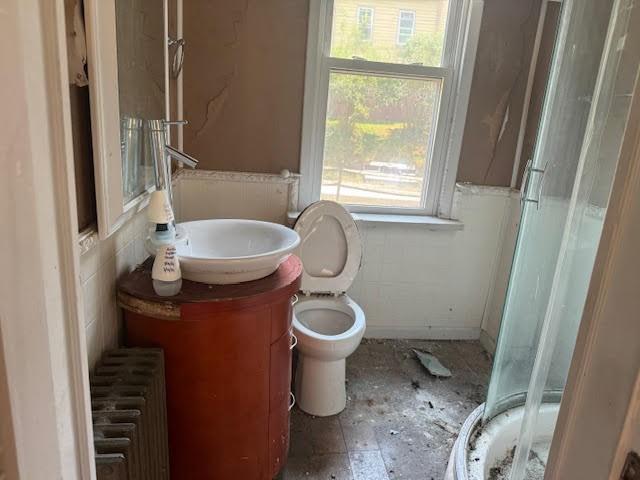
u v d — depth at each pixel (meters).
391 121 2.38
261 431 1.47
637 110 0.46
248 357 1.35
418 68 2.30
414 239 2.47
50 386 0.48
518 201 2.37
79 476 0.58
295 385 2.09
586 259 1.15
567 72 1.40
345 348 1.86
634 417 0.45
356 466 1.71
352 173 2.43
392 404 2.08
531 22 2.25
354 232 2.15
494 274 2.59
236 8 2.08
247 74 2.16
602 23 1.25
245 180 2.27
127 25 1.27
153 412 1.09
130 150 1.32
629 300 0.45
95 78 0.98
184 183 2.24
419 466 1.73
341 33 2.23
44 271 0.47
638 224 0.45
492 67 2.30
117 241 1.30
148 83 1.48
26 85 0.42
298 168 2.31
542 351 1.24
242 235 1.67
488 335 2.61
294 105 2.22
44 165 0.46
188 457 1.39
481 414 1.68
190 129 2.19
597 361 0.50
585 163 1.14
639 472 0.45
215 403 1.35
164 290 1.25
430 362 2.40
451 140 2.39
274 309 1.38
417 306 2.60
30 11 0.43
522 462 1.28
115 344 1.29
